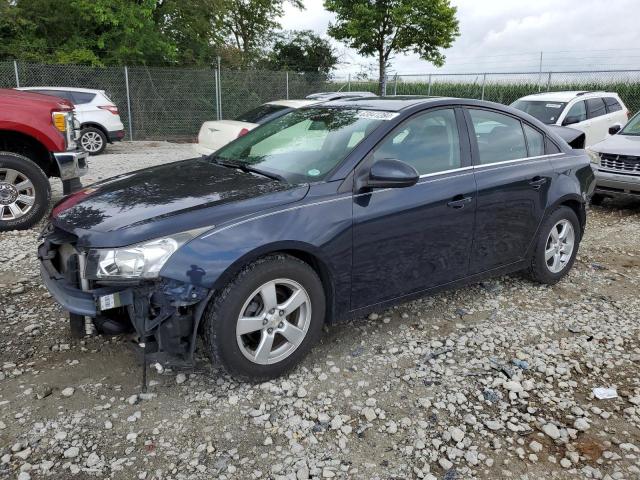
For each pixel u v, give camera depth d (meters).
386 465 2.59
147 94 19.45
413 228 3.62
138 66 21.47
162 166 4.19
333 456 2.63
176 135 20.08
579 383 3.34
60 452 2.60
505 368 3.46
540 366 3.49
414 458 2.64
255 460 2.59
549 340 3.87
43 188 6.41
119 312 3.02
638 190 7.84
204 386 3.15
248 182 3.44
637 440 2.82
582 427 2.89
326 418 2.91
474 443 2.76
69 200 3.54
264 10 30.06
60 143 6.54
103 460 2.56
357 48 22.08
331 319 3.45
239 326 2.99
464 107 4.13
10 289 4.52
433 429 2.86
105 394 3.06
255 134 4.37
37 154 6.84
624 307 4.48
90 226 2.96
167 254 2.79
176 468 2.53
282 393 3.12
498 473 2.56
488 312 4.30
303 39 30.73
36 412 2.88
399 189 3.56
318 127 3.97
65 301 2.92
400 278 3.68
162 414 2.90
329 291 3.38
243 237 2.93
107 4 20.44
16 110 6.27
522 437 2.82
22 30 20.38
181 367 3.00
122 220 2.95
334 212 3.27
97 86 18.70
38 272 4.93
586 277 5.14
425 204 3.65
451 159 3.93
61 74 18.22
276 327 3.14
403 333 3.89
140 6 21.48
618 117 12.56
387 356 3.56
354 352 3.59
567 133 6.57
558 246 4.82
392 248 3.56
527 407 3.07
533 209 4.43
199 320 2.85
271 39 30.91
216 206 3.05
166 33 23.61
